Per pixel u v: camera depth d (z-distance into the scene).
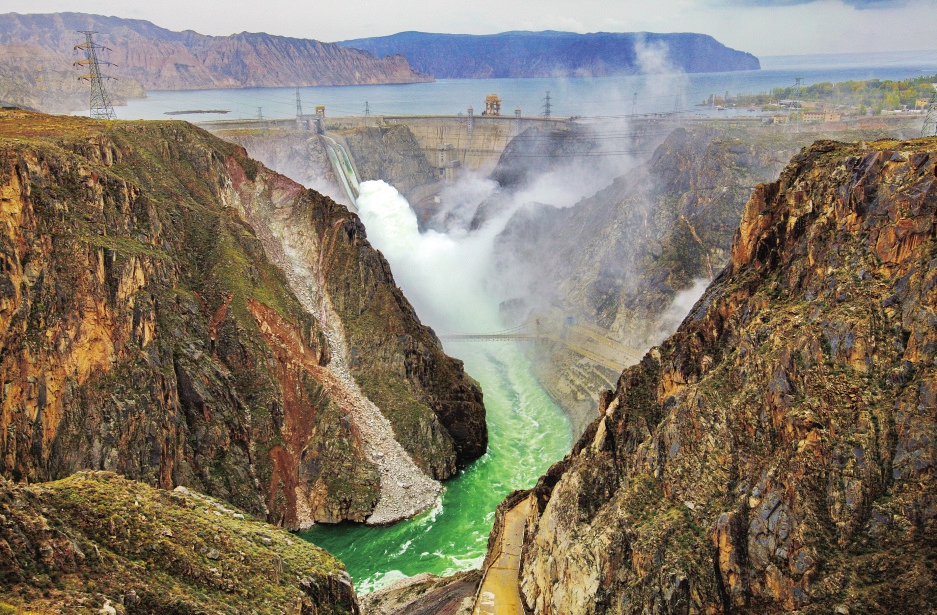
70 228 179.12
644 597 106.19
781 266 119.75
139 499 109.81
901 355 97.00
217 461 187.50
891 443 93.94
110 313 178.50
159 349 185.50
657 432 117.88
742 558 100.69
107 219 191.12
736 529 101.38
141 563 95.62
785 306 112.62
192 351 192.50
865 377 98.25
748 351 111.81
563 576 117.62
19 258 168.25
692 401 114.00
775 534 97.88
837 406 98.31
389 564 177.62
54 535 88.12
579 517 122.06
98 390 173.12
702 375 120.06
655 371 131.25
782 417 103.19
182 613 91.06
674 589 102.88
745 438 107.31
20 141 185.25
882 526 91.81
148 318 184.62
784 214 121.88
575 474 127.25
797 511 96.94
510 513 161.75
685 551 104.62
